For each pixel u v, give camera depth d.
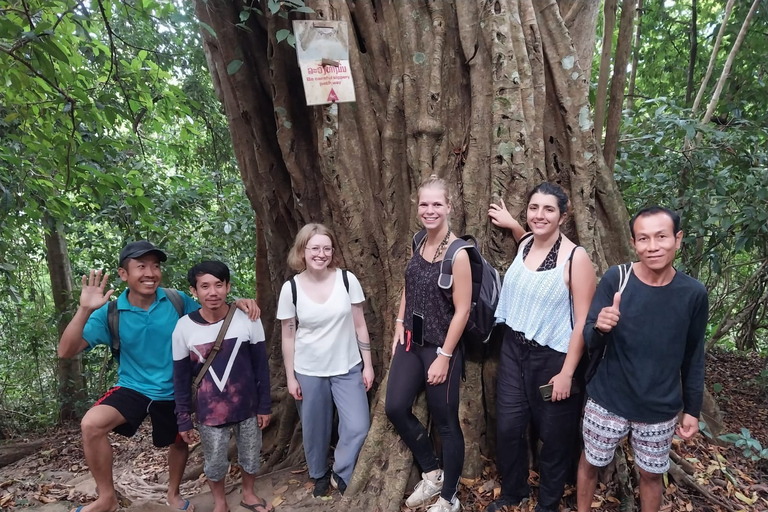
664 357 2.05
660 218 1.94
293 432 3.86
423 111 3.02
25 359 7.41
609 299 2.14
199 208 7.34
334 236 3.01
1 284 5.98
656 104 5.41
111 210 6.29
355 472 2.88
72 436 6.45
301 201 3.54
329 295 2.79
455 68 3.08
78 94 3.25
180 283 6.44
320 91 2.90
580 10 3.24
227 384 2.69
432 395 2.54
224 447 2.74
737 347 6.66
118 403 2.72
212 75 3.92
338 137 3.09
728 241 5.54
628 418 2.15
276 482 3.30
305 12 2.83
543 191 2.31
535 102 2.88
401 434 2.70
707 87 6.52
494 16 2.81
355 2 3.22
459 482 2.88
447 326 2.49
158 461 4.87
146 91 3.69
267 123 3.68
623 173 5.17
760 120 5.41
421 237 2.72
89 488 4.04
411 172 3.09
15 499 3.98
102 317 2.73
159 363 2.80
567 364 2.29
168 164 8.21
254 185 3.88
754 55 5.91
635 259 3.16
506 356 2.59
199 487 3.62
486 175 2.93
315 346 2.79
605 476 2.84
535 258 2.42
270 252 4.01
